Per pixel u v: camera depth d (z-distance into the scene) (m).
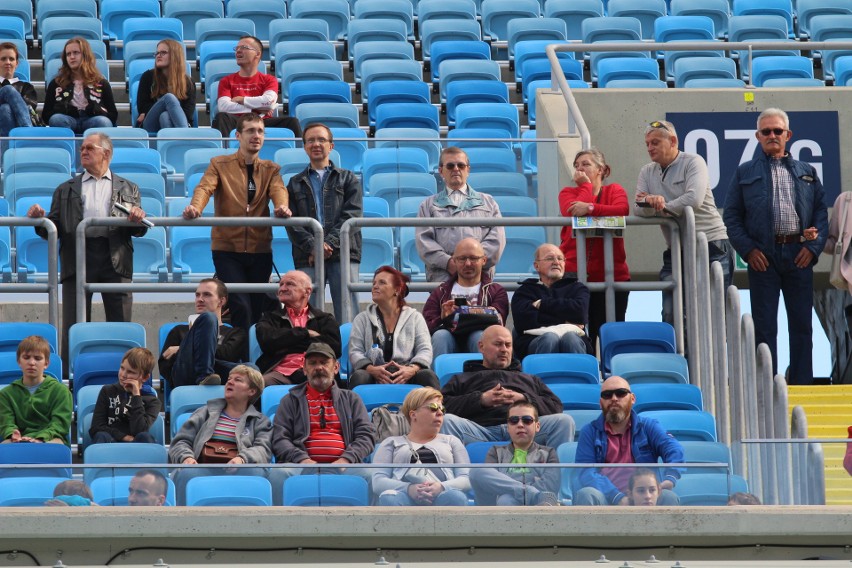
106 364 41.47
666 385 40.69
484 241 45.31
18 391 38.47
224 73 64.00
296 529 32.81
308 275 44.50
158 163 49.94
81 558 32.47
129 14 70.50
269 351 40.88
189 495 32.81
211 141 50.28
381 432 37.16
